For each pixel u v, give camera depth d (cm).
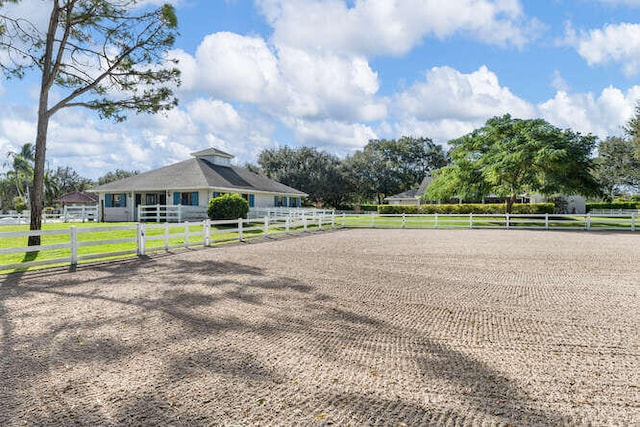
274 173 5719
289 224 2078
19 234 882
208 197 2831
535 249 1320
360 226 2719
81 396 327
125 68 1451
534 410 306
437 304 621
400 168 7206
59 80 1421
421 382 353
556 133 2681
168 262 1034
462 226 2588
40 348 430
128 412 303
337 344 448
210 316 551
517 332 491
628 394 331
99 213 3114
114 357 407
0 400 320
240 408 309
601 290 718
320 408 309
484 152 3158
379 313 571
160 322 523
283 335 476
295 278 820
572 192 2659
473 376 366
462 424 287
